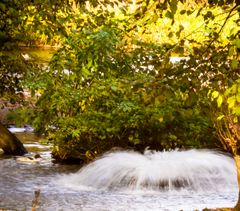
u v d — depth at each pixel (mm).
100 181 13195
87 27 14062
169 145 14852
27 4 13039
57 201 11703
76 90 15008
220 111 10180
